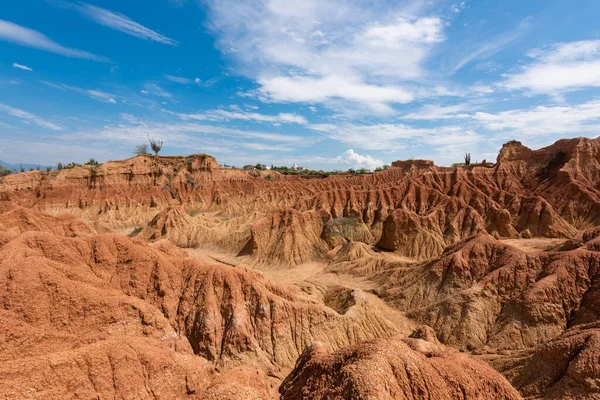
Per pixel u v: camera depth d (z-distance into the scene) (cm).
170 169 15312
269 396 2842
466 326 4316
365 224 10119
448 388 2355
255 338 4016
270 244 8881
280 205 13525
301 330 4197
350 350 2638
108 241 4322
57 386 2283
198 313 4047
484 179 11338
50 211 11925
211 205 14900
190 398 2684
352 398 2130
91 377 2430
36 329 3062
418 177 11675
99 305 3484
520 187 10844
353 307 4662
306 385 2644
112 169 13600
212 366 3691
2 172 16062
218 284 4275
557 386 2930
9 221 6353
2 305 3159
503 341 4028
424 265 5766
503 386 2505
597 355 2861
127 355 2616
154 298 4078
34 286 3328
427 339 4016
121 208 12700
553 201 9406
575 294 4172
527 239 8269
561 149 10950
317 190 14488
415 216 8631
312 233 9300
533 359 3272
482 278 4888
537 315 4075
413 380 2311
